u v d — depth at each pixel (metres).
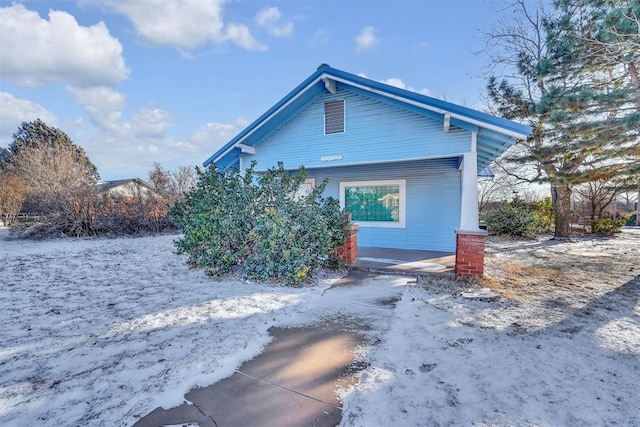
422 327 3.54
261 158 7.79
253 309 4.17
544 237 13.10
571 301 4.52
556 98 8.73
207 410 2.16
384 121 6.41
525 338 3.26
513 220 12.98
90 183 16.31
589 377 2.53
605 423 2.00
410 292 4.86
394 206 9.06
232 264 6.05
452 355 2.89
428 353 2.93
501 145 6.41
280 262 5.43
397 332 3.41
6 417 2.08
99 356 2.92
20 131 30.56
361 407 2.17
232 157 8.05
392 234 9.09
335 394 2.33
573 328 3.54
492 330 3.46
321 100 7.10
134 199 15.21
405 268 6.15
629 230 15.67
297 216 5.76
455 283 5.31
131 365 2.74
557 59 9.39
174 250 9.94
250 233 5.49
